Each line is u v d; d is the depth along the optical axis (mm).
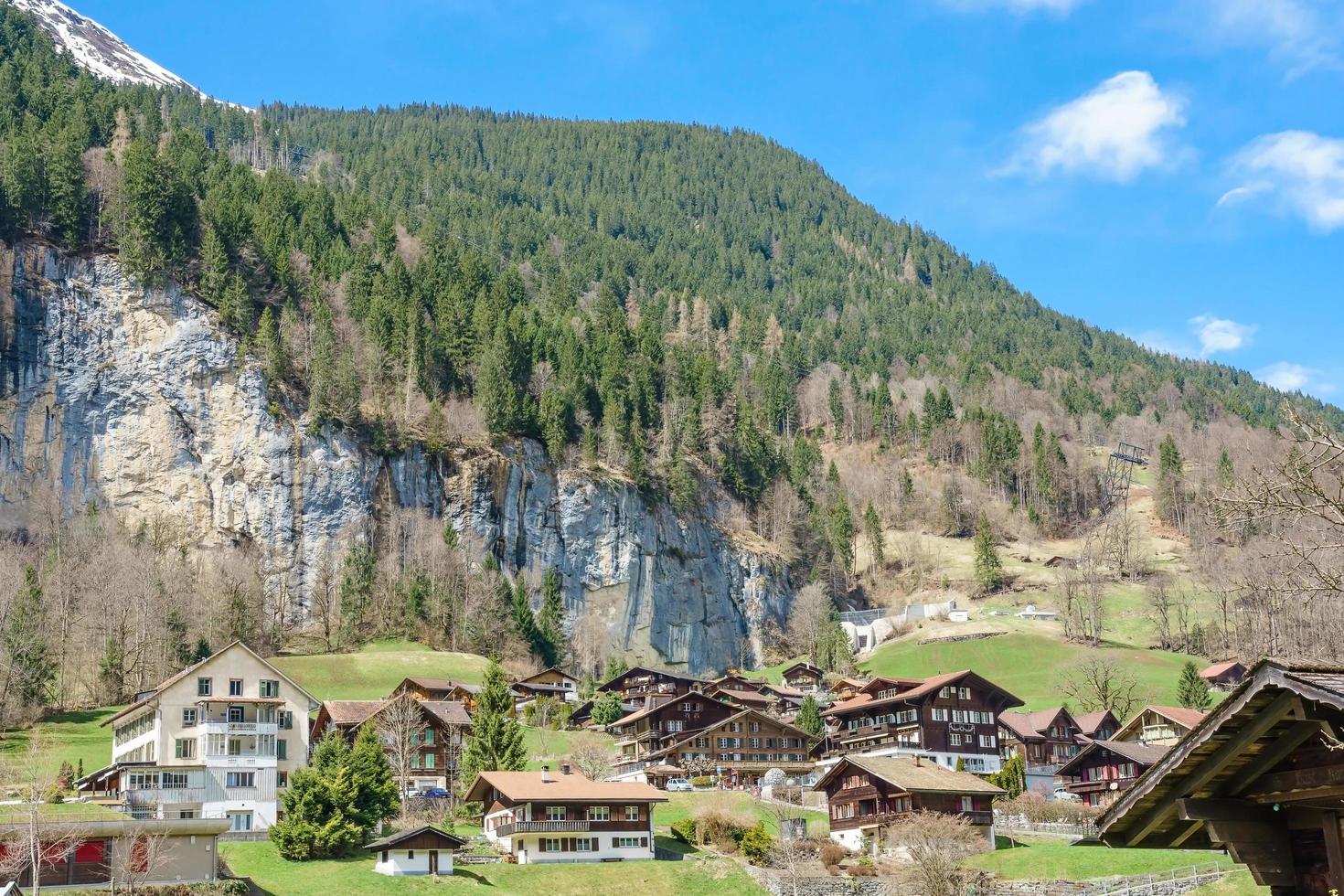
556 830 100750
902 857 99062
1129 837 17594
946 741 145500
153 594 179000
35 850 75312
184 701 113938
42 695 150125
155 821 81250
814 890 91438
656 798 104312
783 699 190875
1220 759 16125
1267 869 16375
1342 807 15930
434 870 92500
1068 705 185000
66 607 171250
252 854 93688
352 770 101188
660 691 190125
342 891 85938
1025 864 92750
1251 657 166750
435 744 130125
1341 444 23234
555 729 170250
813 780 145250
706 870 97312
